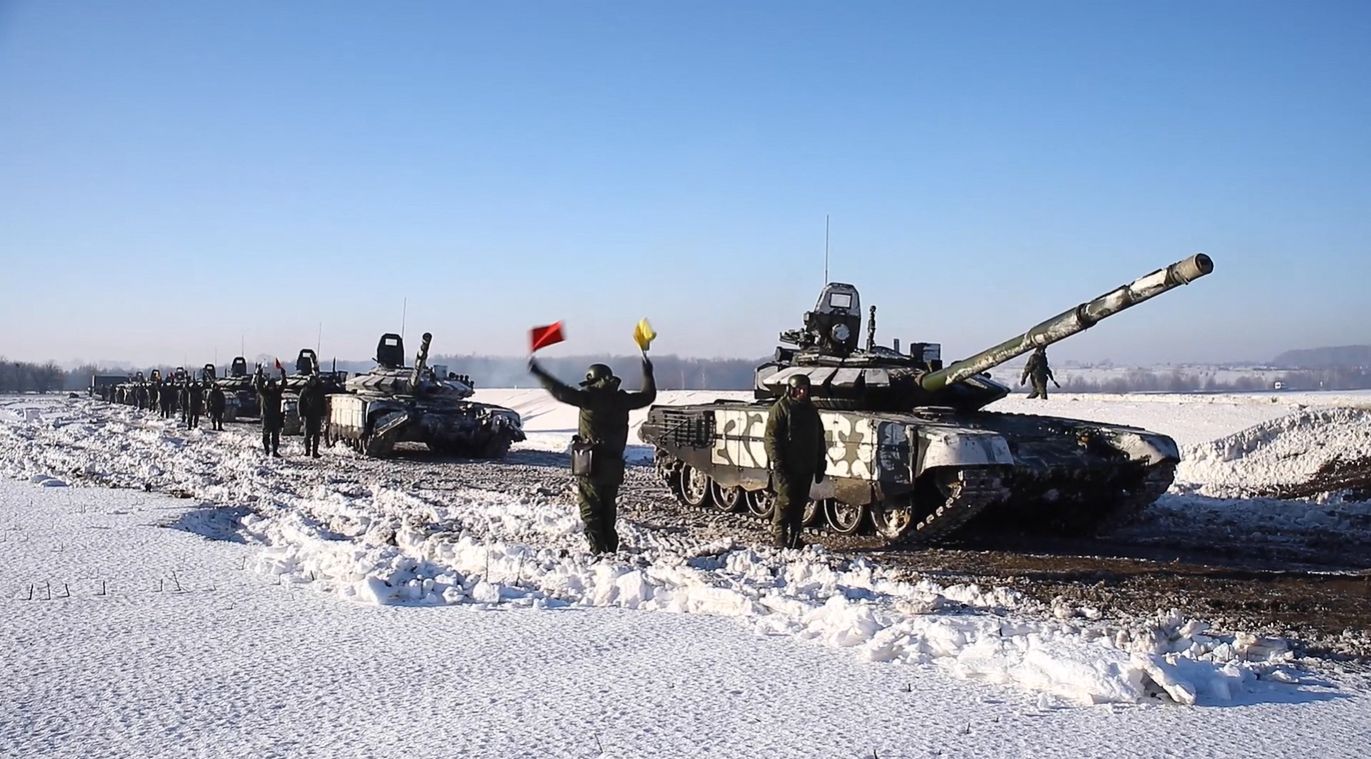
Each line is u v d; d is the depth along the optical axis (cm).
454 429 2933
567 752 521
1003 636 770
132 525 1312
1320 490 2103
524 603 882
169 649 715
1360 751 547
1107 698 620
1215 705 627
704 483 1861
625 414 1162
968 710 597
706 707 595
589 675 659
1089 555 1397
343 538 1375
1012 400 4269
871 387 1664
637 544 1320
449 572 1005
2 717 571
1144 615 954
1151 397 4131
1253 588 1119
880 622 785
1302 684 697
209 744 532
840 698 615
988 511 1634
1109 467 1534
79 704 594
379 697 611
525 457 3055
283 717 575
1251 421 3173
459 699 608
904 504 1501
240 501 1745
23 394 12631
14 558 1066
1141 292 1149
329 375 3700
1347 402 3512
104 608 838
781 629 784
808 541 1523
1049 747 539
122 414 5800
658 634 770
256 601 873
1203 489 2225
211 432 4038
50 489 1775
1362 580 1180
